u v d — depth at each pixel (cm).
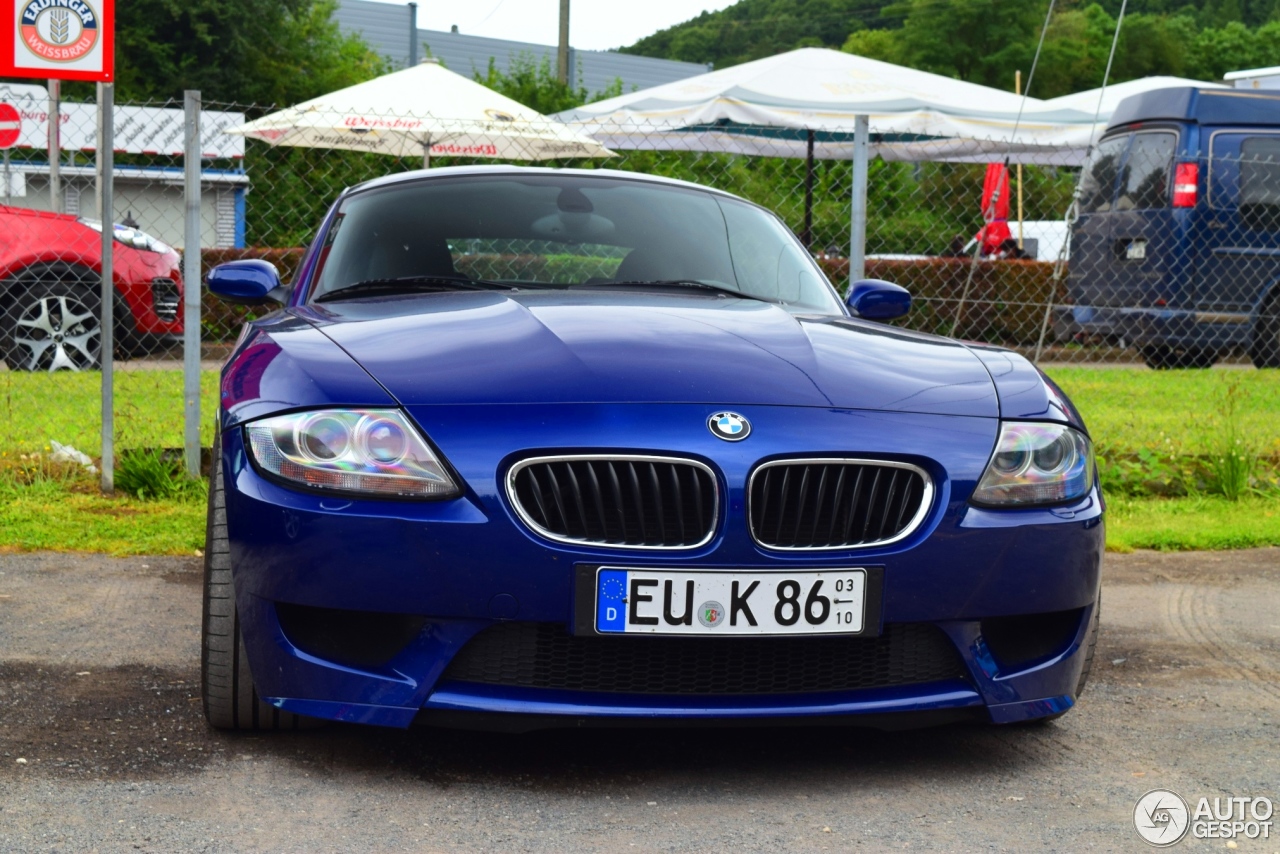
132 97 3272
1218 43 7119
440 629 231
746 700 238
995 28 6000
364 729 268
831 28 8581
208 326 1026
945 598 241
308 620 239
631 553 229
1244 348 1126
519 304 294
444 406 238
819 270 377
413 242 346
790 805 234
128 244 867
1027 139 1050
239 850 206
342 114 961
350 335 271
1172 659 349
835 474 239
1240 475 607
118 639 332
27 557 422
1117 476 614
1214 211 1109
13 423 625
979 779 252
